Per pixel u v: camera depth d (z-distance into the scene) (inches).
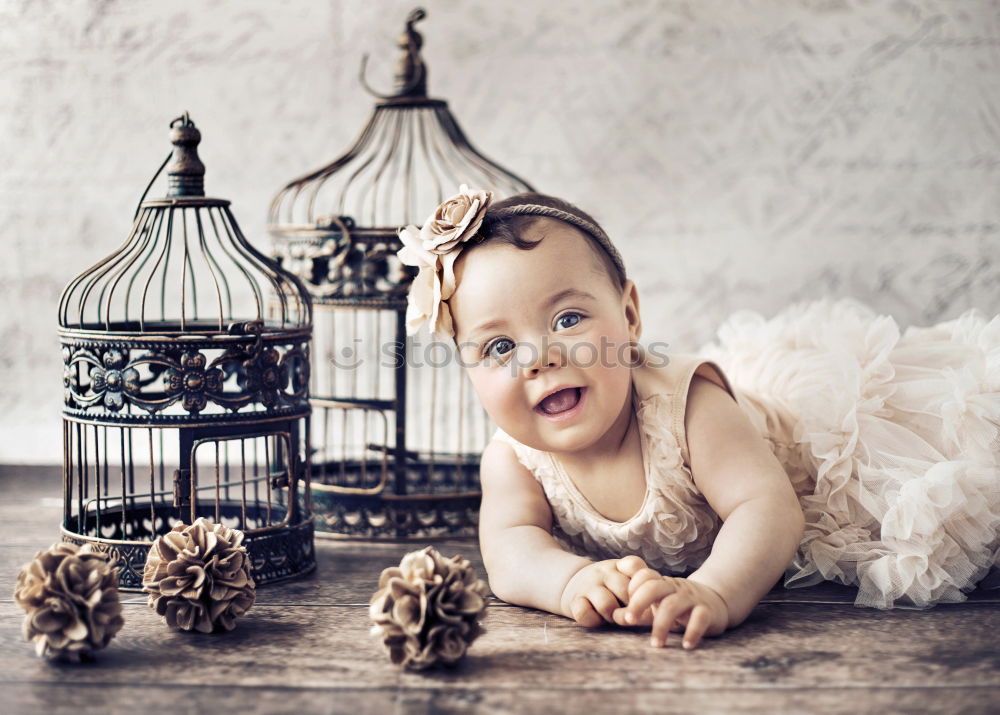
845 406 51.6
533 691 36.4
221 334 50.3
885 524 47.6
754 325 66.9
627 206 89.1
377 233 64.2
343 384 92.0
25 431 91.2
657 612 40.6
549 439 46.8
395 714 34.4
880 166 88.2
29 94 88.8
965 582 48.3
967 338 57.1
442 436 91.0
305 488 57.3
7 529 65.3
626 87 88.1
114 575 41.4
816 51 87.7
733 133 88.4
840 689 36.2
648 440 49.6
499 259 46.7
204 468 87.2
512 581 47.5
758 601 44.8
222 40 88.6
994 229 88.0
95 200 89.4
